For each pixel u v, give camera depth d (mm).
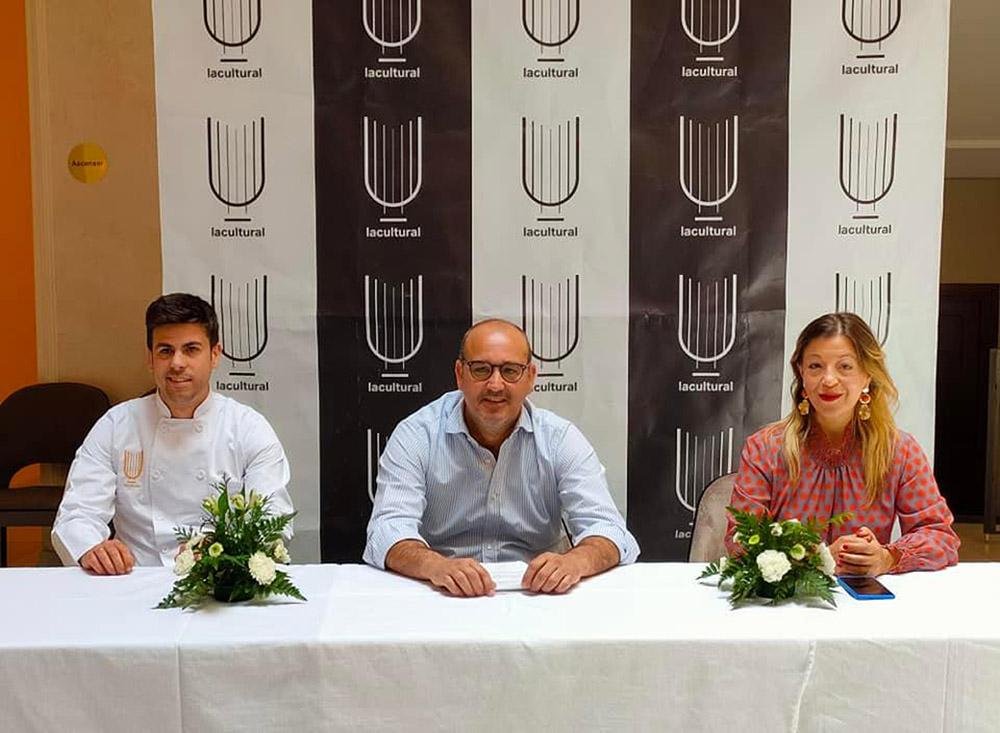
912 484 2029
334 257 2639
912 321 2621
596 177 2619
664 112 2604
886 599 1621
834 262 2627
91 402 3209
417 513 2002
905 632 1431
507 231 2637
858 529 1882
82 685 1385
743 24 2580
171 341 2113
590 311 2654
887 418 2041
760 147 2605
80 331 3322
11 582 1732
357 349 2666
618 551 1876
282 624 1473
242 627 1455
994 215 6996
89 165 3262
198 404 2223
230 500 1708
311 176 2617
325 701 1398
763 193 2615
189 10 2568
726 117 2602
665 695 1412
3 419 3230
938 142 2576
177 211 2619
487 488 2111
